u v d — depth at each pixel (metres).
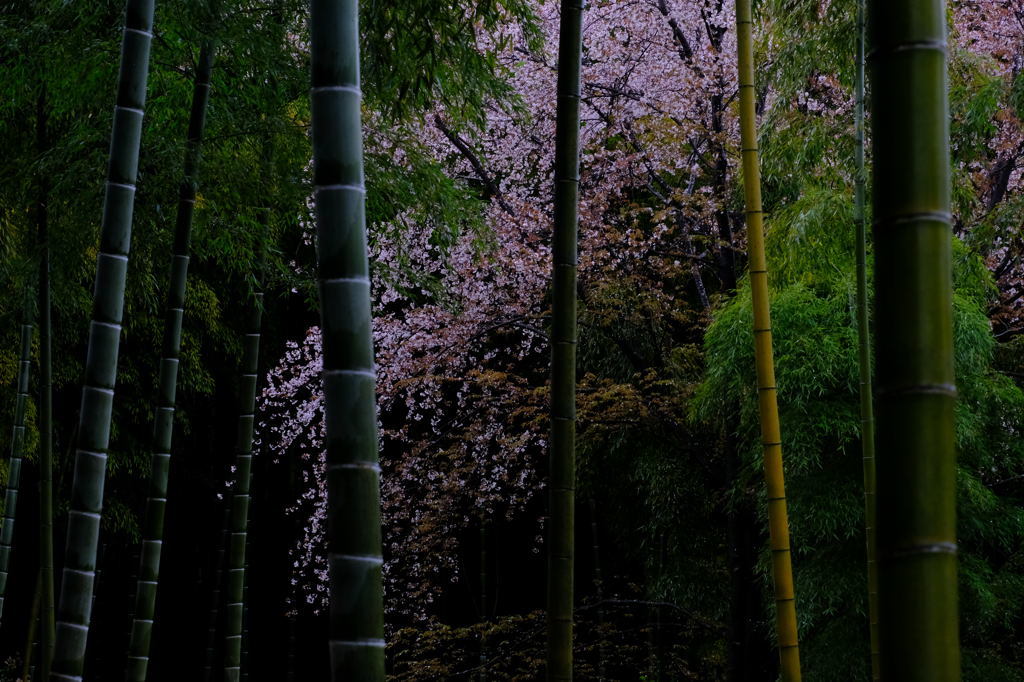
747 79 3.63
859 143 4.30
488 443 8.95
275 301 10.76
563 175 2.59
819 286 6.50
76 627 2.95
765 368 3.56
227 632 5.09
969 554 6.29
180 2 4.00
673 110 8.42
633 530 8.68
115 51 4.25
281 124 4.43
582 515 9.80
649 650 8.67
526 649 8.69
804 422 6.05
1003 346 7.17
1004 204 6.09
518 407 8.98
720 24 8.25
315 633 11.17
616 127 8.78
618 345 8.44
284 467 11.12
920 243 1.04
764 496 6.57
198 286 8.74
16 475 5.71
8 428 7.22
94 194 4.18
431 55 4.25
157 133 5.04
